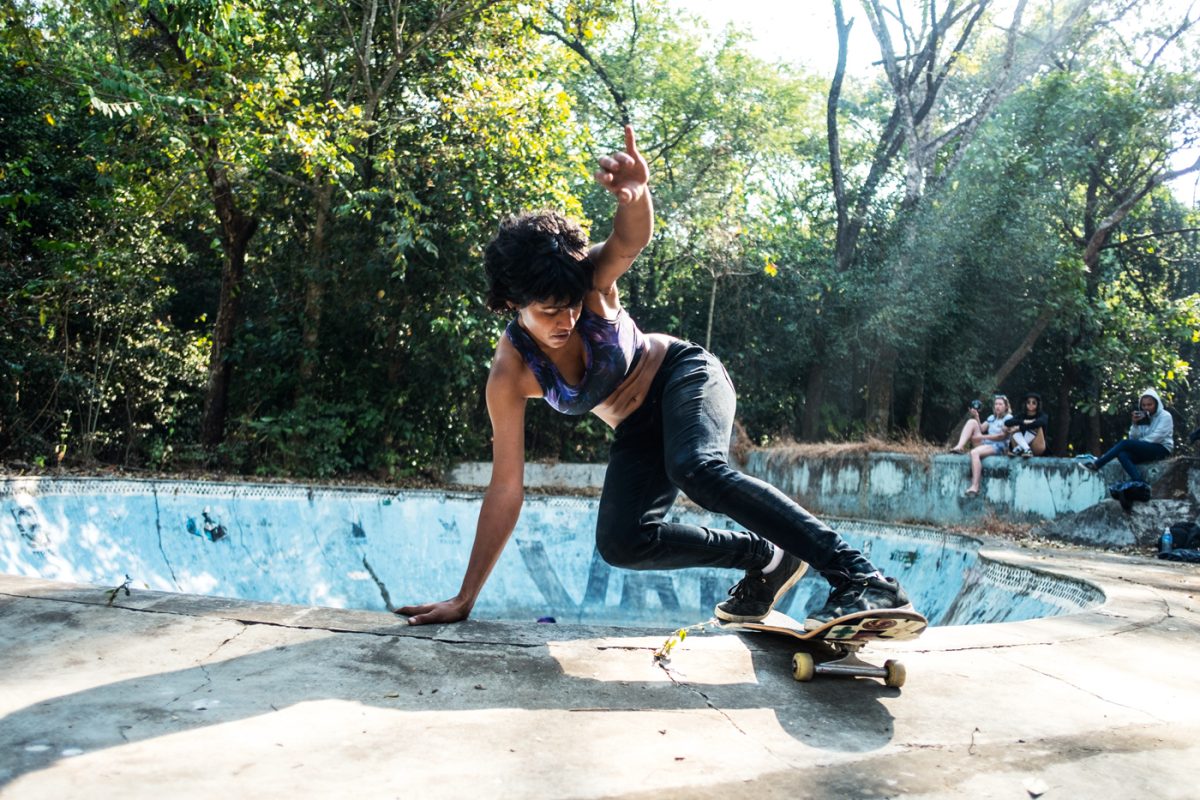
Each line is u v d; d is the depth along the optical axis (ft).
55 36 37.81
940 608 23.61
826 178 63.87
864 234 56.65
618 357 8.23
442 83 41.91
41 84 37.11
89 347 41.78
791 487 40.14
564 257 7.15
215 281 51.52
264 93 36.11
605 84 58.49
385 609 27.99
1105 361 51.85
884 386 52.85
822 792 5.60
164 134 35.35
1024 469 30.83
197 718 6.37
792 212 62.44
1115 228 60.08
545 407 50.65
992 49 59.98
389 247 40.96
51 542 23.40
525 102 42.50
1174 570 19.58
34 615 9.15
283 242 45.29
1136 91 50.72
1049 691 8.15
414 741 6.10
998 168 50.19
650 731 6.54
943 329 52.06
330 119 37.65
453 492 31.58
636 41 59.82
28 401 40.24
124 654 7.93
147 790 5.15
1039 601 17.81
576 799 5.30
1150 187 53.52
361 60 39.75
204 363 47.01
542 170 42.47
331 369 45.19
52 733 6.02
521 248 7.16
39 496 23.84
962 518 32.37
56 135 39.65
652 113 60.23
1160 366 52.24
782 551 9.05
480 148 41.24
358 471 45.03
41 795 5.04
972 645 9.76
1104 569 18.90
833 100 56.49
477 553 9.27
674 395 8.48
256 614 9.29
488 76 41.98
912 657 9.07
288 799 5.11
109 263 39.22
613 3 49.65
